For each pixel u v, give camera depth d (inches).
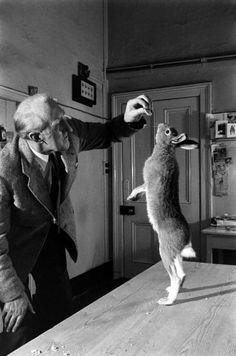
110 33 166.9
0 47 103.3
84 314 52.0
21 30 111.9
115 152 163.8
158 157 53.6
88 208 152.4
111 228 167.8
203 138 147.7
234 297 57.8
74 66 141.7
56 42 129.8
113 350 41.6
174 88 152.4
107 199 167.8
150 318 50.2
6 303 53.4
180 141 52.6
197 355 40.2
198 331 46.0
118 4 164.7
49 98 54.5
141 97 63.4
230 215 143.3
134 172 161.0
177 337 44.5
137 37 161.9
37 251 63.6
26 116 52.6
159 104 156.0
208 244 130.3
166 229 53.1
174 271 54.4
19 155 57.2
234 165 142.7
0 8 103.1
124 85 164.4
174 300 54.6
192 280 66.7
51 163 61.2
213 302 55.8
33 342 43.9
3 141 97.8
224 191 144.3
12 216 59.9
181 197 152.3
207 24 149.0
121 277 165.2
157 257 158.2
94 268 156.8
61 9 132.7
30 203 58.9
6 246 54.9
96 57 159.2
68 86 137.8
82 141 68.3
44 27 122.8
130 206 161.8
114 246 165.3
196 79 150.7
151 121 157.2
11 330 54.9
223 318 49.9
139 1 161.0
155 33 158.6
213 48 148.1
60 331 46.8
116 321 49.4
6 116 105.6
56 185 63.1
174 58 155.3
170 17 155.6
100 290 147.7
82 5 147.4
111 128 71.5
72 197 141.4
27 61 114.7
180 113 152.5
